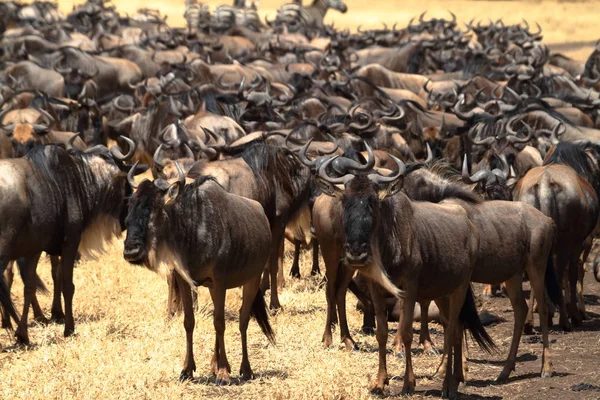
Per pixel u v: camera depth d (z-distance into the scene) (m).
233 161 46.22
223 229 35.19
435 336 44.41
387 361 39.72
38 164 42.47
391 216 33.28
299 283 55.81
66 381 35.34
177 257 34.06
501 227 37.25
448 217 35.22
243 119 66.06
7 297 40.38
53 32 155.25
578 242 46.28
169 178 41.31
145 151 73.06
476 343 43.50
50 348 40.03
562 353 41.41
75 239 43.66
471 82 102.25
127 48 134.62
